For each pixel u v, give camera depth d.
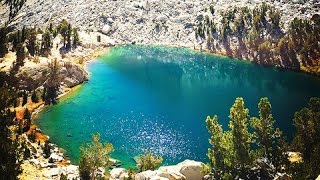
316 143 47.75
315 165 41.50
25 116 78.00
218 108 89.06
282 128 76.75
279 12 149.00
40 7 178.00
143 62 129.38
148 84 107.00
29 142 63.47
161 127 77.00
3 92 82.69
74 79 102.19
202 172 49.38
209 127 49.22
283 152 50.00
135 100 93.62
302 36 135.38
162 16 165.12
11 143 55.22
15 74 93.12
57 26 141.75
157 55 139.25
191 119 81.50
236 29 148.12
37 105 86.69
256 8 149.75
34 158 59.44
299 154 53.09
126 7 170.50
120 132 74.31
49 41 120.06
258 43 140.38
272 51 135.75
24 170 52.38
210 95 99.56
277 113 86.00
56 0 181.12
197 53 144.00
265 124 49.88
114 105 89.75
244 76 119.44
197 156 65.12
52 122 78.62
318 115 48.66
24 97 86.56
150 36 156.88
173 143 69.81
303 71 125.31
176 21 163.75
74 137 71.75
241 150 47.41
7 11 181.25
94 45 139.38
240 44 143.62
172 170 49.81
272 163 48.94
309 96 99.69
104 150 51.91
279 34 140.38
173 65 128.38
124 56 135.12
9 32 156.50
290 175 45.09
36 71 95.38
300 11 151.75
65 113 83.88
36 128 74.38
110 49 142.38
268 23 145.25
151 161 56.81
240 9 158.38
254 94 101.06
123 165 61.53
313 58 128.00
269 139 50.09
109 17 163.75
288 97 98.62
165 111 86.38
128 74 114.94
